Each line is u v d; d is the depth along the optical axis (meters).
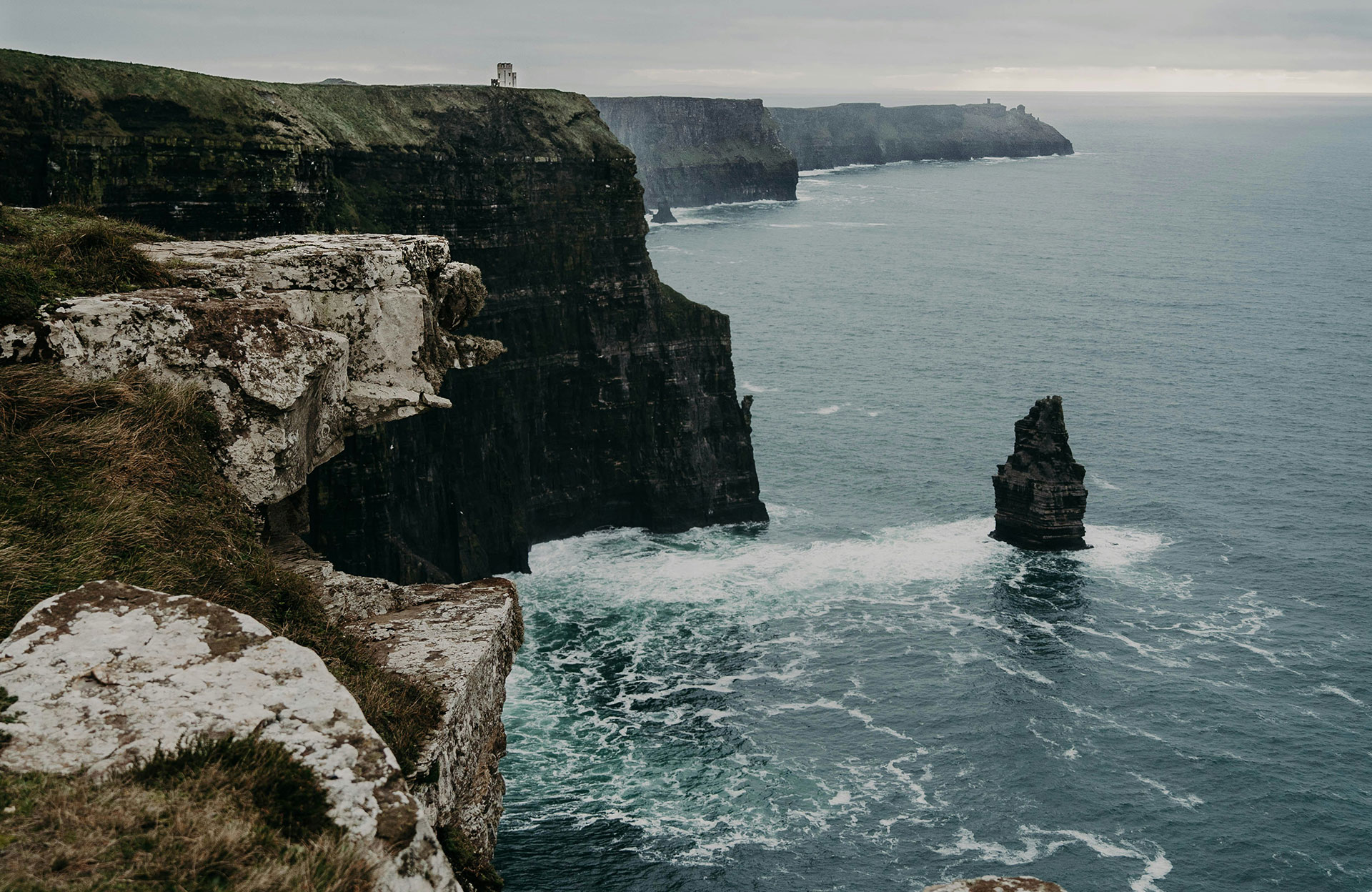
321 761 8.98
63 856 7.79
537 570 82.06
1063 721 58.00
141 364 14.99
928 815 49.78
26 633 9.75
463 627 15.19
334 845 8.45
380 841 8.60
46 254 16.17
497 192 81.88
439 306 20.17
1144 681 62.59
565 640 68.88
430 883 8.66
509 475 83.69
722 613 72.62
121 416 14.24
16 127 60.84
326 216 73.19
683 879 44.66
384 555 71.56
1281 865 47.31
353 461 69.31
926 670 63.66
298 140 70.12
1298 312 182.38
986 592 75.44
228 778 8.63
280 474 15.61
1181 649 66.88
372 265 18.31
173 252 18.09
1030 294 198.75
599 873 45.00
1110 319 176.75
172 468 14.21
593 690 61.62
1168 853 47.84
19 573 11.41
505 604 16.03
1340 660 65.88
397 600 16.25
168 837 8.09
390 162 77.75
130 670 9.49
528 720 58.06
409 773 11.87
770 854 46.72
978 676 62.88
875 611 72.38
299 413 15.91
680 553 85.06
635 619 72.00
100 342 14.87
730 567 81.44
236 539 14.09
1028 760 54.28
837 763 53.88
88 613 10.03
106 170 63.22
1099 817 50.12
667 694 61.03
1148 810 50.75
